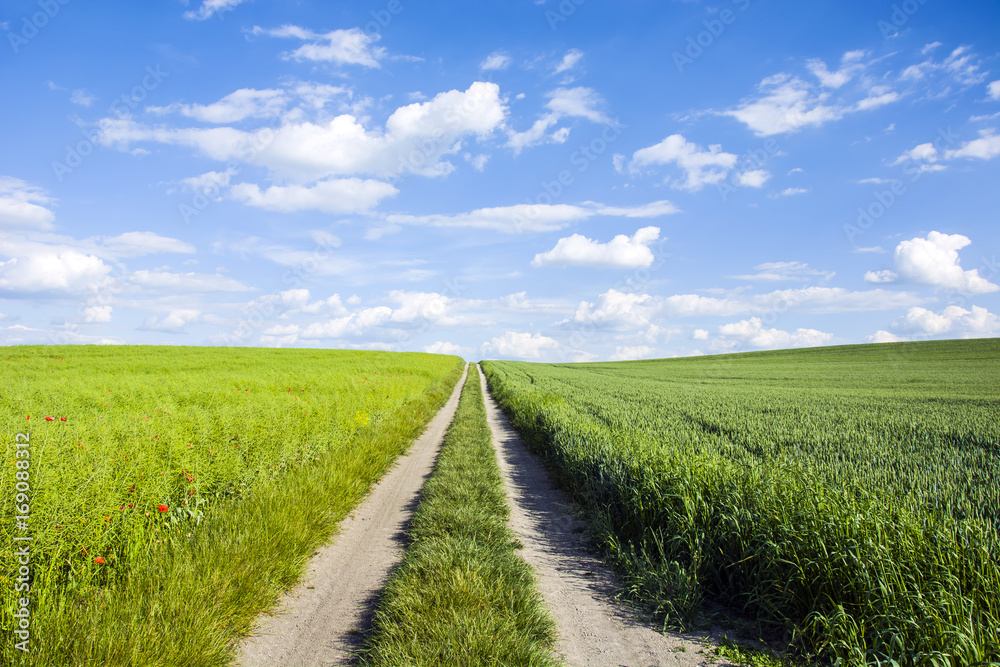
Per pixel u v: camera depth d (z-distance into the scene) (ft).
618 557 16.15
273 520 16.42
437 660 9.82
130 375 57.93
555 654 10.95
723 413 47.03
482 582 13.14
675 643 11.60
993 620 9.27
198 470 18.24
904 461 24.77
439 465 28.60
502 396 77.00
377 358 137.69
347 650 11.02
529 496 25.91
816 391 80.07
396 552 17.20
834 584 11.53
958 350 195.62
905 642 9.73
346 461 25.63
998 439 31.63
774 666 10.55
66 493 12.34
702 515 15.71
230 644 11.02
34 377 51.24
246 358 111.14
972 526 12.32
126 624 10.06
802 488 15.60
